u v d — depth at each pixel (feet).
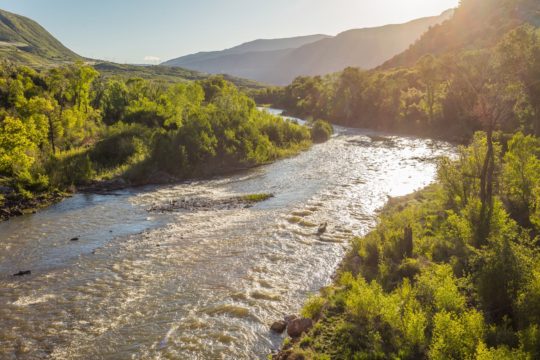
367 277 64.23
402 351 40.42
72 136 200.23
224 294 64.34
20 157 144.66
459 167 90.43
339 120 402.52
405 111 323.57
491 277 47.44
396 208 101.86
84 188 147.74
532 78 111.04
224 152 188.96
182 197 135.23
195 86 307.99
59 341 52.85
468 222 68.33
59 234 99.09
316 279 69.10
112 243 91.40
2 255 85.40
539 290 41.63
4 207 119.85
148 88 309.22
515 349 36.63
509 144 92.58
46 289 68.44
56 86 234.99
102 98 292.40
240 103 281.33
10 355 50.11
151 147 181.57
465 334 39.01
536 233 69.00
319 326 49.85
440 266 55.06
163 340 51.93
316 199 124.06
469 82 81.76
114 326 55.98
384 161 185.78
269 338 51.47
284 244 86.33
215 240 90.74
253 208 117.39
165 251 84.99
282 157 211.41
